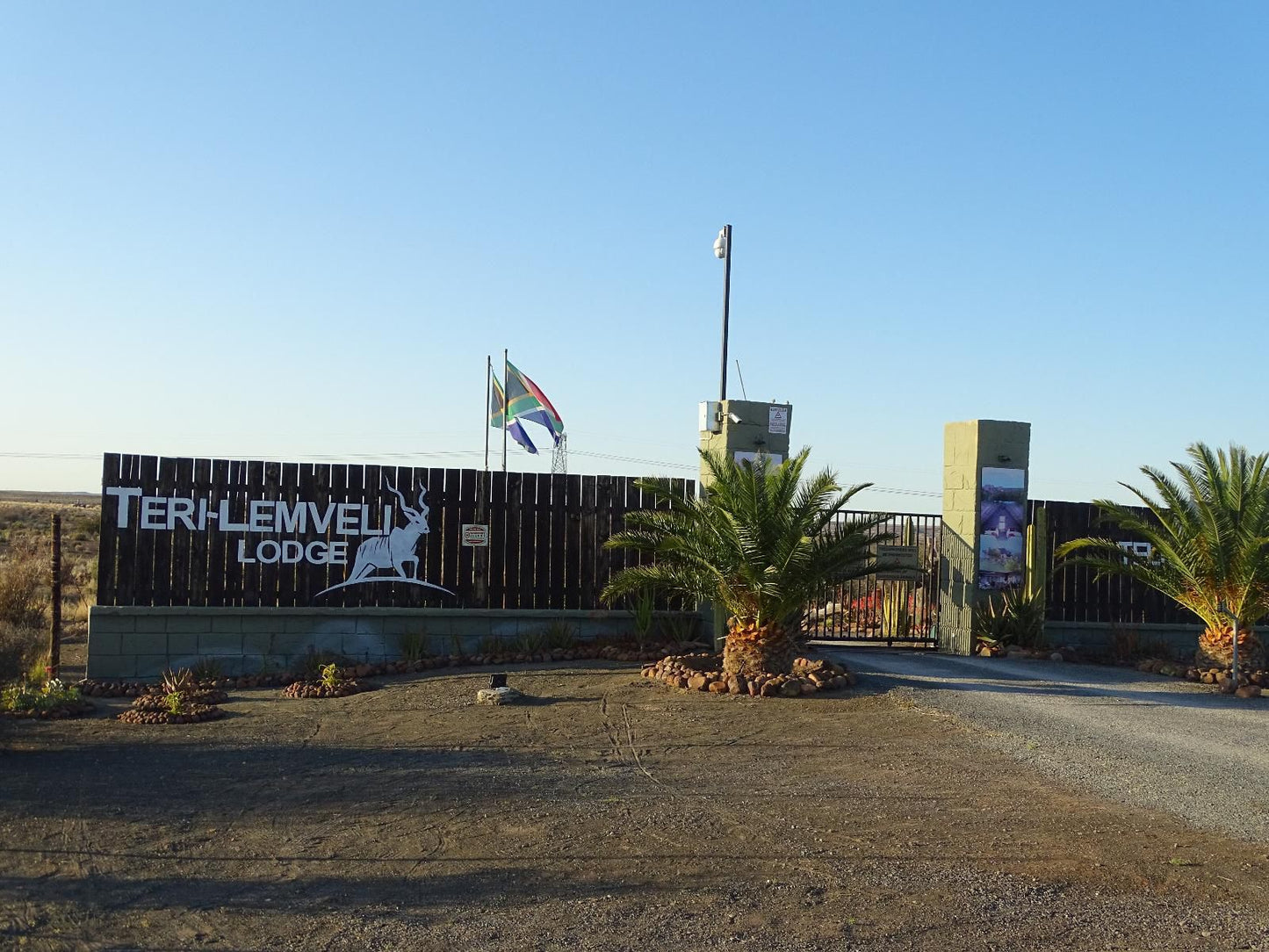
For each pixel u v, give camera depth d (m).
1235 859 7.45
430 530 17.12
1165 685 15.48
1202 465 17.22
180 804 8.81
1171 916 6.43
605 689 14.19
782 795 9.05
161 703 13.29
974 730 11.56
